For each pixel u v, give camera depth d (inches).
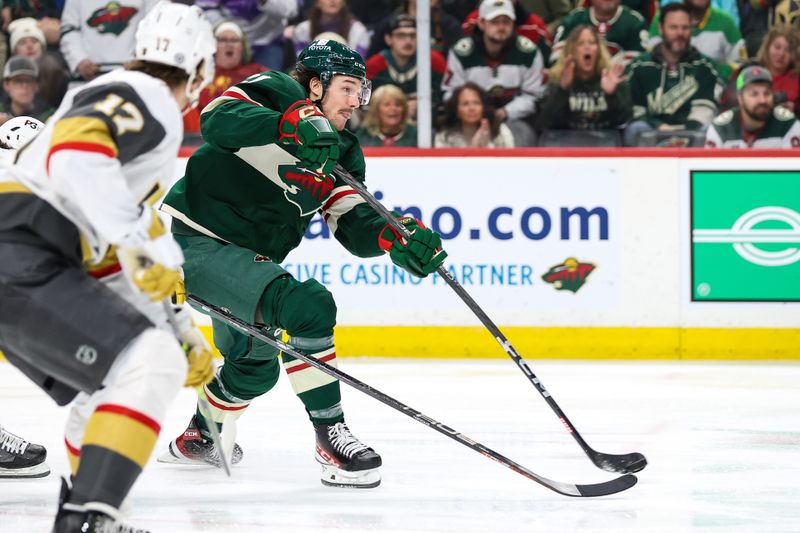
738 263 914.1
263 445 526.6
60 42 1039.0
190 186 443.2
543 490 419.5
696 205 912.9
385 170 909.2
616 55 1015.0
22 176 282.0
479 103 1016.9
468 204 907.4
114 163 269.4
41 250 280.8
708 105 1019.3
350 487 422.3
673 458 492.4
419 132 922.7
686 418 613.9
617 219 911.0
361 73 429.4
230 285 431.5
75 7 1033.5
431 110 1010.1
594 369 847.7
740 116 1018.1
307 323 420.5
